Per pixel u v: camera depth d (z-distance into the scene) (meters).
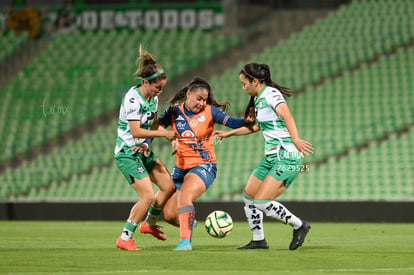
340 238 38.88
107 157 81.75
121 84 92.12
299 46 92.31
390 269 22.33
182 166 29.94
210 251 28.20
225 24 98.56
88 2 102.31
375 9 93.44
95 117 88.50
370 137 76.12
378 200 65.69
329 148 75.38
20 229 49.94
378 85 83.06
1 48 100.12
